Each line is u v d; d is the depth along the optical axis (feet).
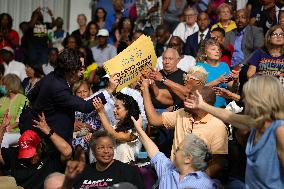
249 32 31.19
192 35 32.73
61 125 19.45
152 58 20.39
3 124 20.94
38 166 19.79
